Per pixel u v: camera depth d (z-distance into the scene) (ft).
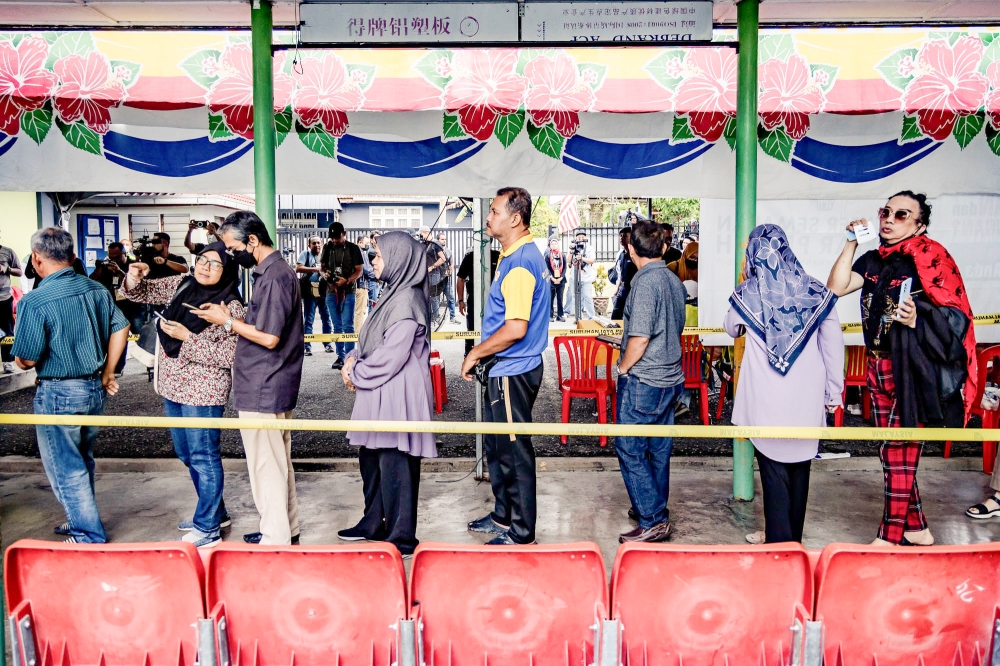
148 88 16.55
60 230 12.64
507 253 12.26
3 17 15.31
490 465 13.62
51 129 17.28
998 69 16.90
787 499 11.07
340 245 32.65
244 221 11.78
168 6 14.52
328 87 16.72
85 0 14.26
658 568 7.13
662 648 7.23
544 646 7.24
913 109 16.97
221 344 12.95
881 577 7.09
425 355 12.50
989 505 14.53
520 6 13.74
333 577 7.17
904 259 11.81
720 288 20.26
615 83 16.83
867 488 16.51
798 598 7.16
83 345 12.64
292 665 7.26
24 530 14.12
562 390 19.79
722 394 22.85
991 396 16.94
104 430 22.44
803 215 19.83
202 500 13.24
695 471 17.92
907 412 11.77
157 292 15.01
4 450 19.80
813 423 10.96
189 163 17.61
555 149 17.72
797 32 16.74
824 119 17.99
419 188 17.72
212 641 6.99
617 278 28.35
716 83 16.69
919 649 7.21
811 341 10.91
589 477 17.33
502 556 7.11
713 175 17.89
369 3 13.80
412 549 12.60
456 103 16.80
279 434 12.32
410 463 12.46
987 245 19.40
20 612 7.06
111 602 7.18
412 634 7.00
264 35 14.15
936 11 15.19
